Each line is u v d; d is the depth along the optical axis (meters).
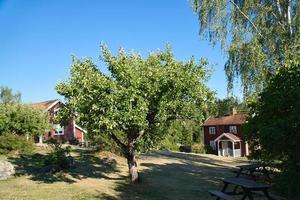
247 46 25.39
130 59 18.94
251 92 25.02
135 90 17.22
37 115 37.53
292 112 12.30
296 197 12.39
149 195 17.31
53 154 24.05
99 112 17.44
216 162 35.59
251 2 25.89
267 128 12.44
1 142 29.03
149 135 19.77
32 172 22.22
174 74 18.28
